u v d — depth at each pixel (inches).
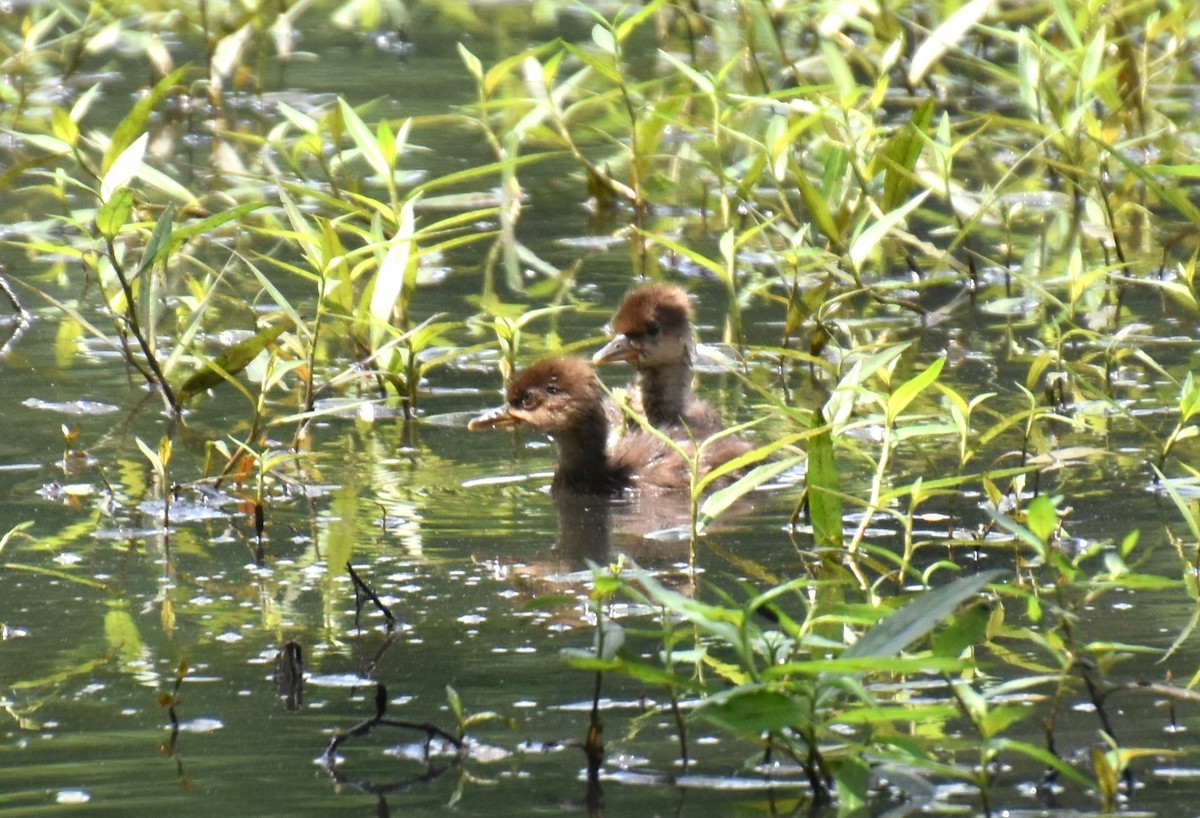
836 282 605.0
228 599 338.6
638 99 786.8
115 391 496.4
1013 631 317.4
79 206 693.3
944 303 585.3
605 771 259.8
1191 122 725.3
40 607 333.1
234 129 788.6
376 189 705.0
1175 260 617.9
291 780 256.5
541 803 249.1
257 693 290.2
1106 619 323.0
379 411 491.8
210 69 809.5
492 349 542.0
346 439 466.6
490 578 354.0
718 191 709.9
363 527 391.9
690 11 820.0
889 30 765.9
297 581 350.9
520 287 599.5
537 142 774.5
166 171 728.3
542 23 969.5
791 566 361.1
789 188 683.4
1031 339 542.0
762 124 719.1
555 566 363.3
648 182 699.4
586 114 788.6
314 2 973.2
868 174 606.2
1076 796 250.7
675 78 809.5
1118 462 428.8
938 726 275.0
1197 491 404.5
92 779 256.5
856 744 254.5
